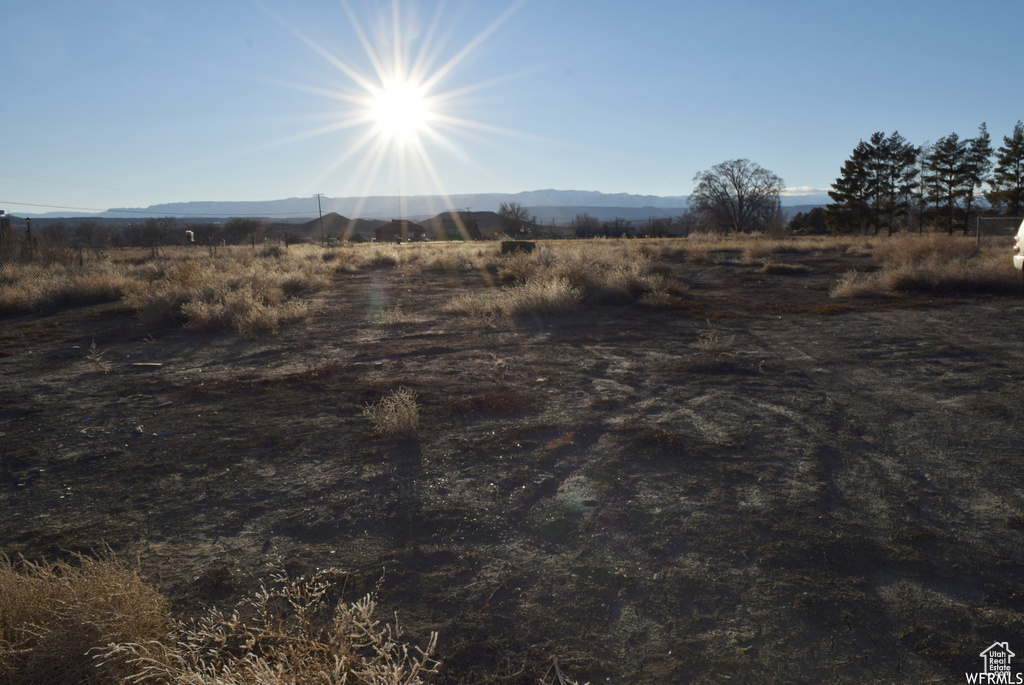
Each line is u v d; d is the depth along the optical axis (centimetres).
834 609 301
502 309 1245
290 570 350
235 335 1098
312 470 491
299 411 646
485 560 356
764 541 362
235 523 409
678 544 363
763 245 3391
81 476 492
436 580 337
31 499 453
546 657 276
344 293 1734
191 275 1664
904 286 1418
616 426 564
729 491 427
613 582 330
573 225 12731
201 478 482
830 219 7781
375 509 421
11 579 273
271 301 1432
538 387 705
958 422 545
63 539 392
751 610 303
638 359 836
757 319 1135
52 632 247
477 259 2753
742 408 606
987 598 307
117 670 245
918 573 328
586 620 301
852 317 1109
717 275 2034
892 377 704
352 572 346
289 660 247
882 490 421
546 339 990
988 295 1284
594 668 268
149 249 4672
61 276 1986
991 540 357
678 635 288
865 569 333
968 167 6456
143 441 568
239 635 256
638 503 414
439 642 287
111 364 896
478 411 622
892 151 7112
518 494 434
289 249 4050
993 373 696
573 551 362
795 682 257
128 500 447
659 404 628
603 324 1117
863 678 257
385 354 912
